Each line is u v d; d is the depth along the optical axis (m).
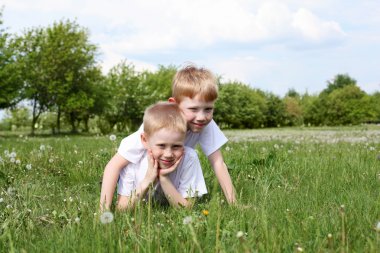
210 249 2.22
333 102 62.06
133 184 3.60
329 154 7.14
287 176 4.87
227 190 3.79
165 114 3.27
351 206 3.06
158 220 2.95
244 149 7.58
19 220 3.03
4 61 30.59
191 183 3.62
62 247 2.30
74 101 36.59
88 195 4.00
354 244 2.26
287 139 15.94
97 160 5.85
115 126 42.78
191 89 3.38
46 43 36.53
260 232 2.44
